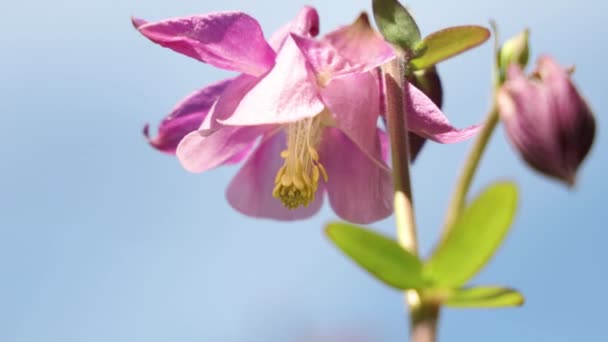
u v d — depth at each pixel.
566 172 0.31
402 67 0.33
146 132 0.37
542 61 0.31
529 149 0.31
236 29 0.34
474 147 0.31
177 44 0.34
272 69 0.35
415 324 0.30
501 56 0.33
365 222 0.37
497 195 0.29
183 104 0.37
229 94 0.35
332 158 0.38
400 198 0.32
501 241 0.30
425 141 0.35
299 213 0.39
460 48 0.34
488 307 0.30
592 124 0.31
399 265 0.30
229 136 0.37
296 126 0.37
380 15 0.34
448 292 0.30
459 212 0.30
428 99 0.34
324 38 0.32
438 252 0.30
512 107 0.31
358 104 0.34
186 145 0.37
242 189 0.39
